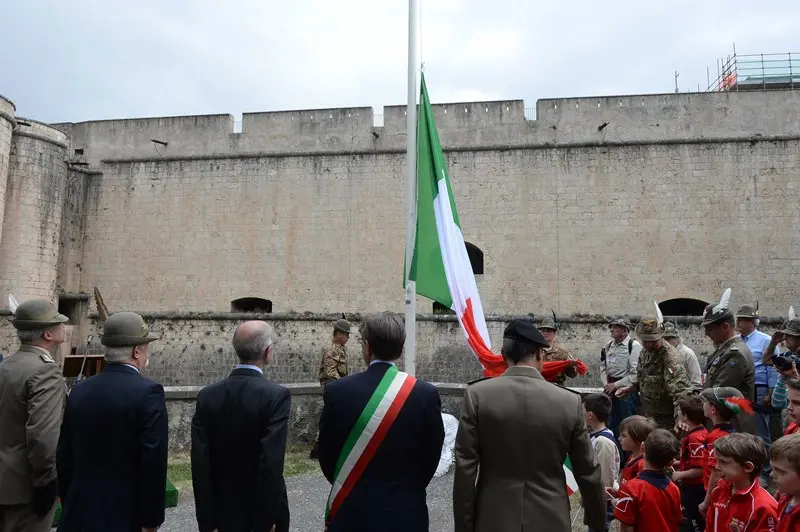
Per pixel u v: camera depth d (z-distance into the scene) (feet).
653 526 15.92
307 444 39.04
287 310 83.46
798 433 12.48
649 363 24.35
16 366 17.20
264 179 86.58
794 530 12.09
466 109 83.56
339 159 85.20
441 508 26.89
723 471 14.78
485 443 14.11
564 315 74.28
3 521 16.80
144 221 88.58
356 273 82.69
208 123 89.56
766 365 26.45
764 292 73.46
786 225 74.02
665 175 77.51
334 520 13.62
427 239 29.32
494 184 81.15
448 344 69.97
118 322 15.64
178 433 37.19
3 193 73.31
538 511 13.43
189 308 85.81
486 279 79.66
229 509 14.62
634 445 18.89
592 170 79.20
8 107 73.56
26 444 16.84
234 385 15.15
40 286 79.41
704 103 78.28
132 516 14.42
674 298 75.36
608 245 77.56
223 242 86.33
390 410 13.74
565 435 13.87
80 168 90.53
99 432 14.48
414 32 30.73
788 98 76.84
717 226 75.61
